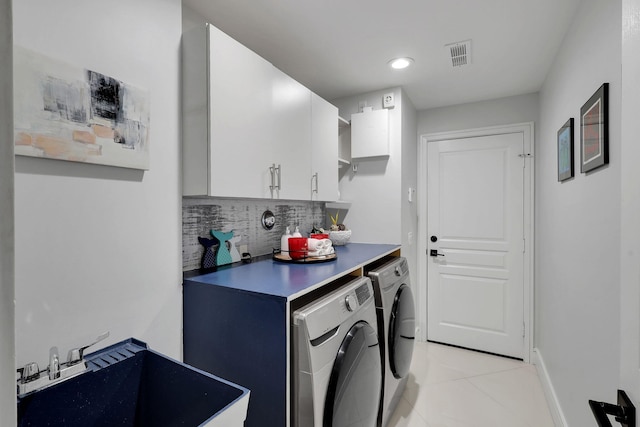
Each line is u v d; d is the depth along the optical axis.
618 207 1.11
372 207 2.69
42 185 0.89
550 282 2.15
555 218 2.01
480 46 1.92
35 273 0.88
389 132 2.60
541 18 1.63
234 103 1.34
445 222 3.03
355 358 1.28
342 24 1.70
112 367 0.94
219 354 1.23
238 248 1.85
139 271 1.14
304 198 1.86
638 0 0.55
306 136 1.89
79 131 0.94
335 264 1.69
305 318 1.08
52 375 0.82
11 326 0.26
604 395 1.23
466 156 2.94
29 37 0.84
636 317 0.55
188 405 0.88
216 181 1.25
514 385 2.31
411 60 2.10
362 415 1.35
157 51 1.19
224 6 1.54
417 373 2.48
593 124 1.30
